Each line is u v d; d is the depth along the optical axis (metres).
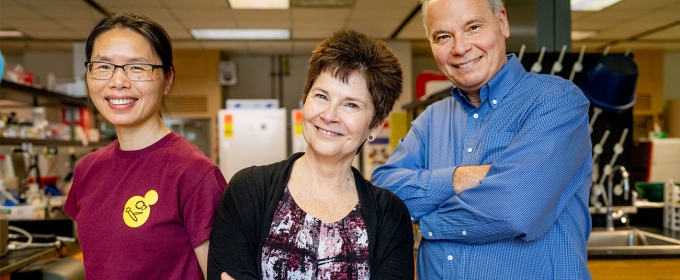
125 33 1.17
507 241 1.26
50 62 7.47
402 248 1.04
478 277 1.27
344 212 1.04
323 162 1.04
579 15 5.88
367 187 1.09
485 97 1.35
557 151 1.17
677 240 2.30
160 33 1.23
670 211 2.69
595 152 2.59
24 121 3.56
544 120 1.21
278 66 8.01
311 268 0.98
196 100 7.37
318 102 1.01
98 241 1.16
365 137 1.06
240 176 1.06
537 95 1.27
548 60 2.54
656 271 2.10
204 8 5.31
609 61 2.35
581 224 1.31
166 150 1.21
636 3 5.38
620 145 2.60
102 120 5.14
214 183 1.17
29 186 3.88
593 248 2.14
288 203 1.02
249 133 6.13
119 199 1.17
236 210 1.00
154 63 1.21
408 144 1.53
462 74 1.32
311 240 0.99
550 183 1.16
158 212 1.14
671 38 7.16
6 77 3.27
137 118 1.19
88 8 5.21
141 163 1.20
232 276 0.95
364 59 0.99
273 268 0.98
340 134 1.00
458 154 1.40
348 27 6.29
